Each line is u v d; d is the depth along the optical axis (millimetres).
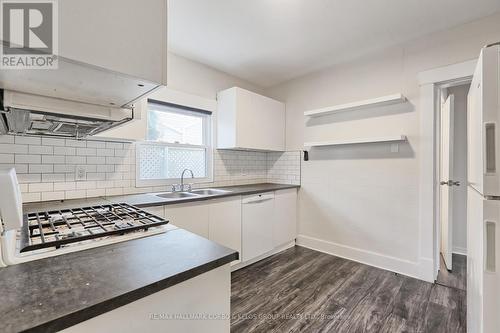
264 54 2646
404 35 2252
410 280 2262
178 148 2719
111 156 2145
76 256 750
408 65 2371
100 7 637
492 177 879
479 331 971
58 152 1845
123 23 680
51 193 1812
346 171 2824
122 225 1037
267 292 2057
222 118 2967
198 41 2377
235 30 2180
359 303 1889
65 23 578
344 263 2664
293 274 2400
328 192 2986
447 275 2375
